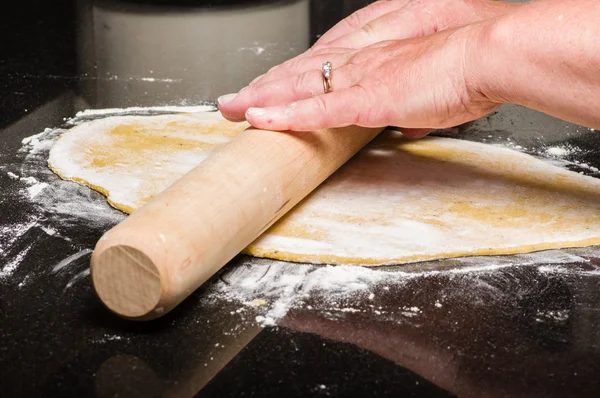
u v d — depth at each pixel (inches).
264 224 36.1
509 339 32.5
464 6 42.7
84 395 30.3
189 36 55.3
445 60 37.1
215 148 43.0
